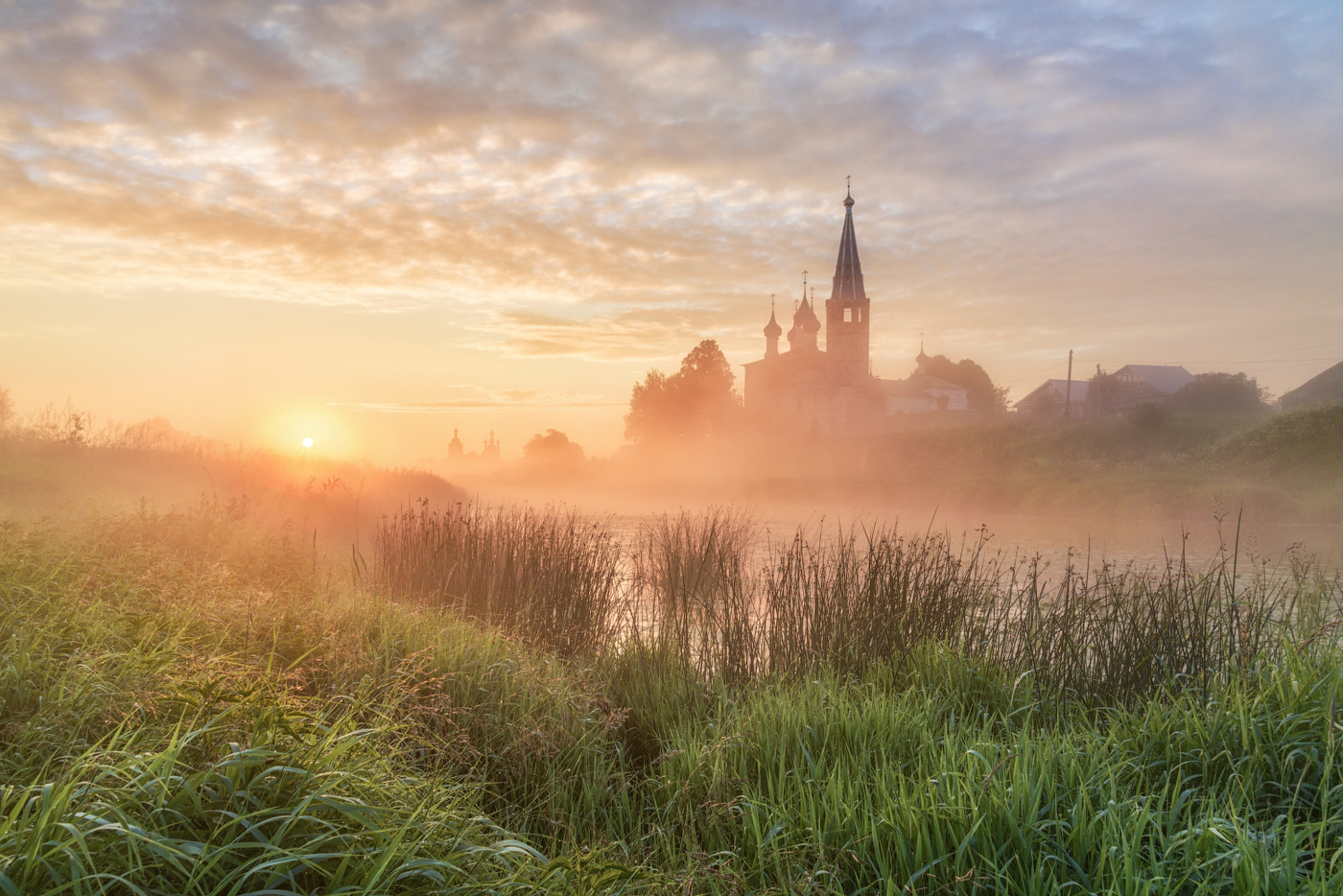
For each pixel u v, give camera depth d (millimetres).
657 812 3379
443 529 8055
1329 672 3922
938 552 6629
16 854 1841
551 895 2305
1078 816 2803
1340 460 27922
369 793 2551
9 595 3883
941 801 3010
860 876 2771
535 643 6332
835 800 3076
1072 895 2557
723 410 77500
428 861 2152
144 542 6188
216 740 2617
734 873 2686
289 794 2363
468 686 4195
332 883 2059
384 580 7746
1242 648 4750
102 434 16422
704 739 4031
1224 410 54625
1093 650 5305
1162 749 3598
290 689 3303
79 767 2178
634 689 5117
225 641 4016
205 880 2039
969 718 4449
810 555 6898
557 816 3395
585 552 7582
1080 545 17672
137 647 3357
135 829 1912
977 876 2604
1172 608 5250
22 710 2764
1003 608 5934
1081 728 4090
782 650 5895
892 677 5086
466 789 3266
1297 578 6297
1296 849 2627
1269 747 3369
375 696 3746
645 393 79812
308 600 5250
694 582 8211
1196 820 2918
